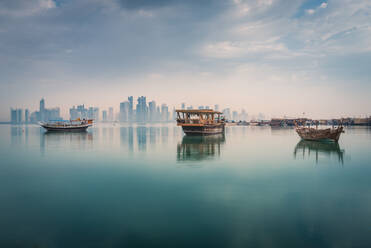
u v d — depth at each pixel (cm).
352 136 5503
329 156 2708
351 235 939
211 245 877
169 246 870
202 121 5269
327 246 870
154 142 4359
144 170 2019
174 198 1337
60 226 1018
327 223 1038
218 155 2795
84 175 1861
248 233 955
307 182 1644
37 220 1071
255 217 1095
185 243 889
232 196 1363
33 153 3017
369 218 1084
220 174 1869
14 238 923
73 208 1204
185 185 1580
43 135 6294
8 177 1811
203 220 1066
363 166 2162
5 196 1379
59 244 884
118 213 1141
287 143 4091
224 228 998
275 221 1056
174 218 1085
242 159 2517
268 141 4447
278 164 2258
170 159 2538
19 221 1061
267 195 1379
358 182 1648
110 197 1357
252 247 862
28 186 1573
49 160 2516
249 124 17825
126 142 4381
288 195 1380
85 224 1034
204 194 1398
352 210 1170
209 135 5575
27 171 2008
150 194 1403
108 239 916
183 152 3050
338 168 2084
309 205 1235
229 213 1141
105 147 3619
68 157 2705
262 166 2164
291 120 15088
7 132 7931
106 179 1739
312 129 4203
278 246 870
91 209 1189
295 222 1048
